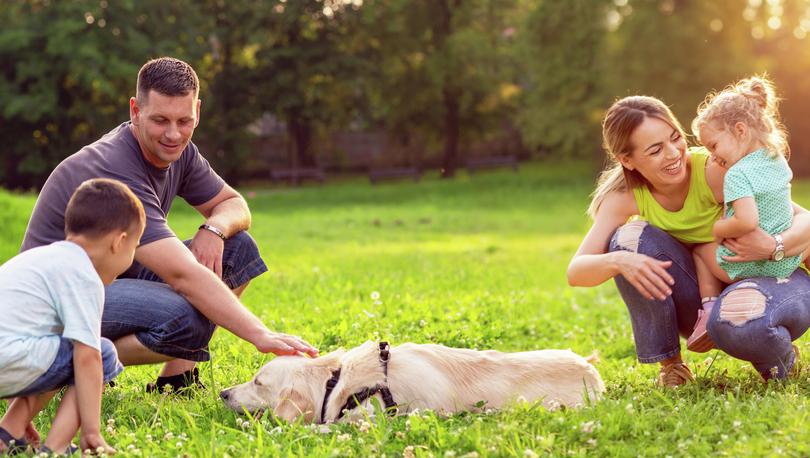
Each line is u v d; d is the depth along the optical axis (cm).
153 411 436
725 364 555
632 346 678
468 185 4131
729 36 4016
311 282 1053
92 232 362
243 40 4472
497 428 375
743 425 373
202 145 4509
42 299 355
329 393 414
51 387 366
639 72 3909
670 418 387
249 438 376
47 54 3916
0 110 3953
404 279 1112
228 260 512
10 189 4400
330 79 4538
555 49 4250
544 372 439
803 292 454
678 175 469
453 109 4797
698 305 492
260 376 427
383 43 4641
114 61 3812
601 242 502
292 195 3881
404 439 373
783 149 458
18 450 370
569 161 5072
